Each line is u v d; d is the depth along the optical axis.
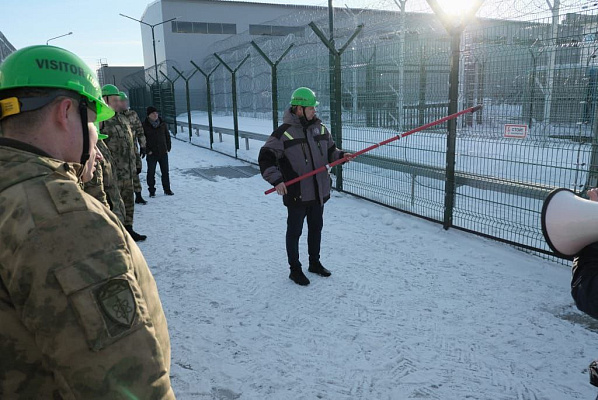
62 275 0.81
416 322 3.42
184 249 5.16
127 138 5.38
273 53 24.25
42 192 0.87
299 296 3.89
